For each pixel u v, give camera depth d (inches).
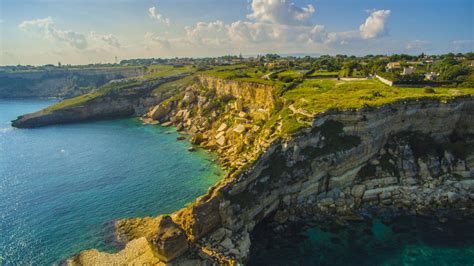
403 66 5349.4
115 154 3777.1
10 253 1921.8
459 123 2876.5
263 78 4817.9
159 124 5423.2
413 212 2231.8
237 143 3708.2
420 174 2544.3
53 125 5536.4
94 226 2197.3
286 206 2315.5
